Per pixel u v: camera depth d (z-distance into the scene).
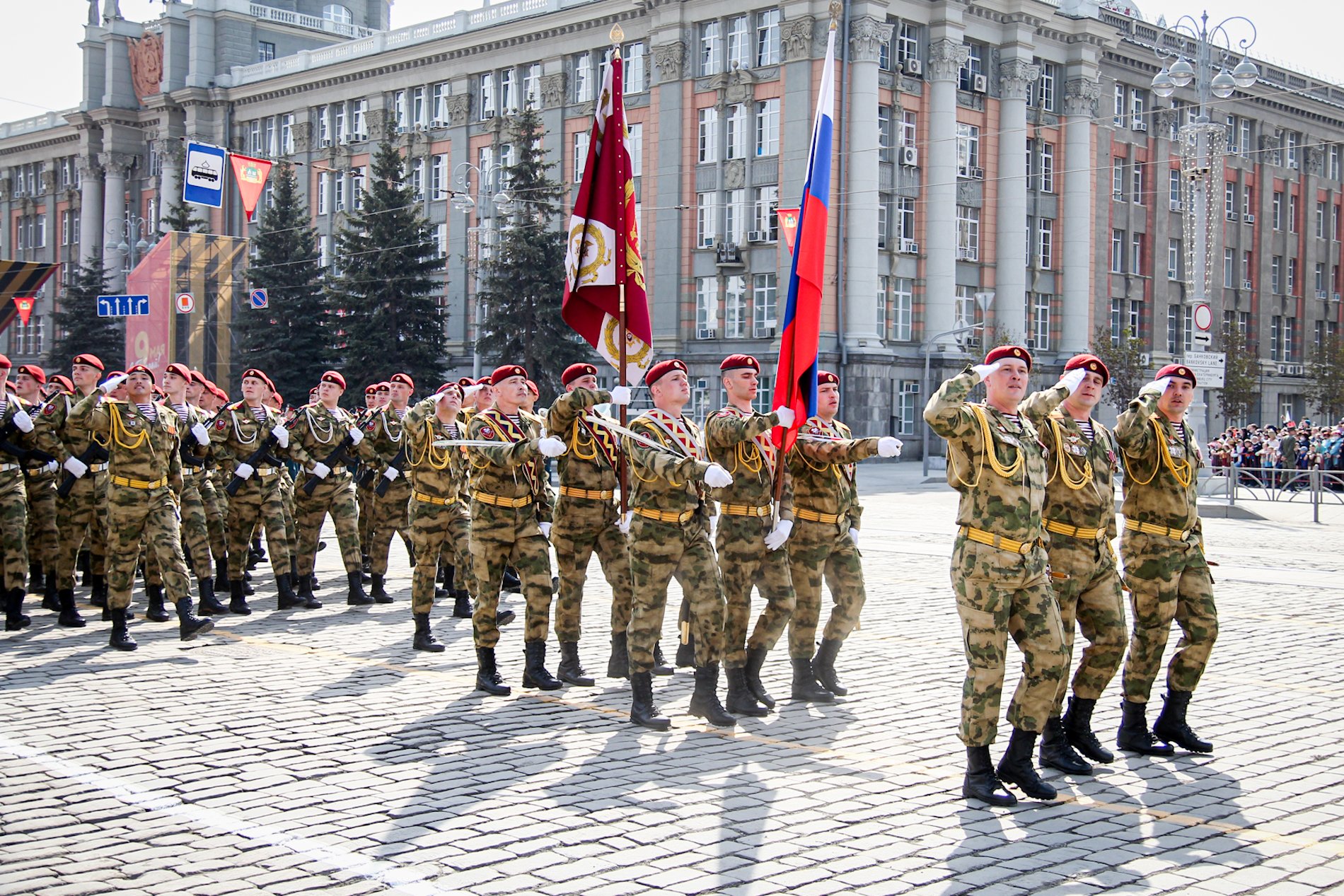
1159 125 56.97
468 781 6.86
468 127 56.44
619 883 5.36
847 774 7.05
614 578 9.59
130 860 5.64
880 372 46.41
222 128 67.00
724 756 7.41
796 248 8.88
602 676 9.79
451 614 12.78
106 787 6.72
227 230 65.75
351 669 9.91
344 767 7.10
